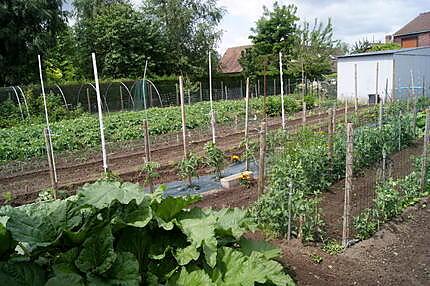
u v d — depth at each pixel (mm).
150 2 40562
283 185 5941
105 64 37969
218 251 3562
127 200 3465
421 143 12469
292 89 35281
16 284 2836
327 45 32438
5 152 12781
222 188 8414
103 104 27344
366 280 4707
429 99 21594
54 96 23750
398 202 6684
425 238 6004
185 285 3266
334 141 9344
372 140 9797
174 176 9852
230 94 34438
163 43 39594
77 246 3201
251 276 3369
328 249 5340
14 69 29031
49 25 30359
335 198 7512
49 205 3623
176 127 17312
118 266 3102
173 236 3613
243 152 10844
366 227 5895
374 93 28562
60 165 11680
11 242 3043
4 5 27500
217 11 41844
